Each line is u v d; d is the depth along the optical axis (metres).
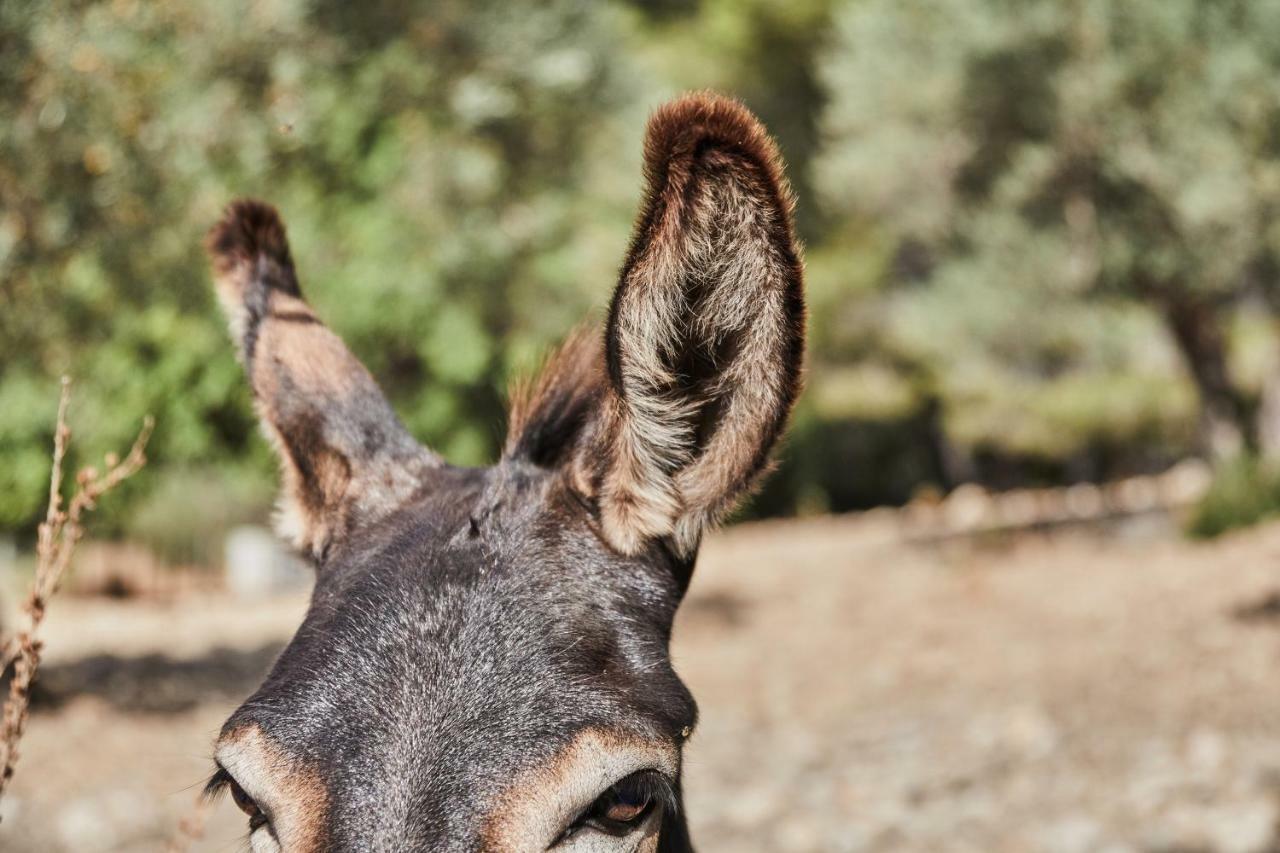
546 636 2.89
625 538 3.13
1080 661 14.39
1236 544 21.59
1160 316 23.33
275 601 22.14
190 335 12.36
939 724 11.88
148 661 15.07
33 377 9.98
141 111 8.63
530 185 17.14
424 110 14.73
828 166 24.98
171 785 9.69
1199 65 19.53
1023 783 9.66
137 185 8.81
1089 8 20.08
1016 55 20.94
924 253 35.44
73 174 8.53
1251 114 19.05
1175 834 8.13
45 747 10.48
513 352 15.72
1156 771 9.65
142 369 12.27
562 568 3.06
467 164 14.82
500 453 3.88
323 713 2.74
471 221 15.05
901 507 42.66
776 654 16.39
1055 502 34.34
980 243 22.55
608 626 2.99
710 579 23.81
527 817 2.66
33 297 8.90
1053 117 20.62
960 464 42.56
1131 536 25.09
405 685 2.77
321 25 12.70
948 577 22.48
